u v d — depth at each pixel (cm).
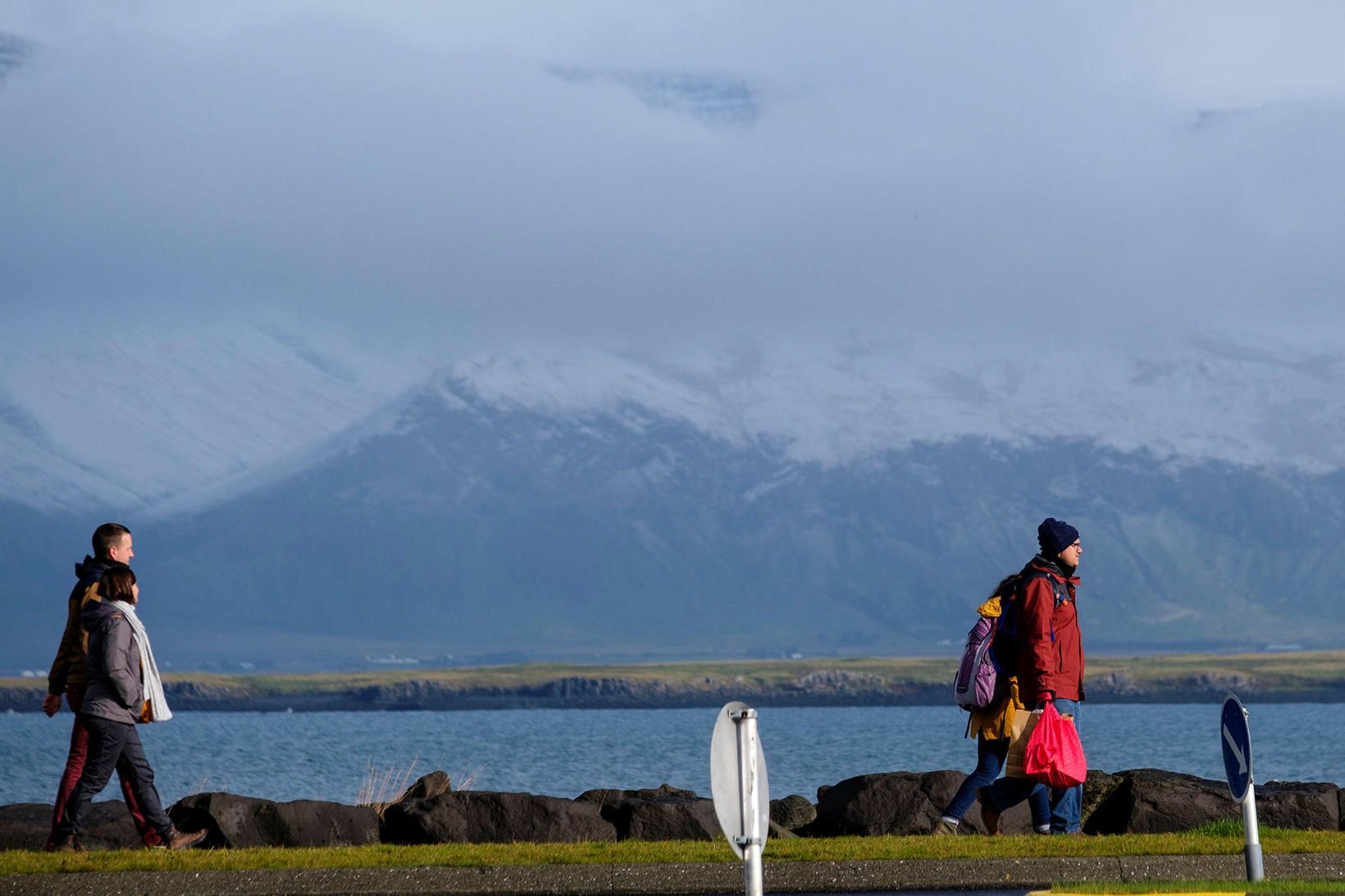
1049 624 4303
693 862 3894
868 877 3884
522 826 4866
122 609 4238
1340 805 4828
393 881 3791
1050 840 4178
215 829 4584
